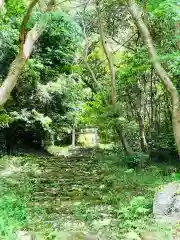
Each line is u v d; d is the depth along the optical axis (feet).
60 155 49.85
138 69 37.14
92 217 20.97
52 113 51.49
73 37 48.75
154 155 41.16
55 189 29.12
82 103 54.80
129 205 22.40
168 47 32.68
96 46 56.49
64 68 53.88
